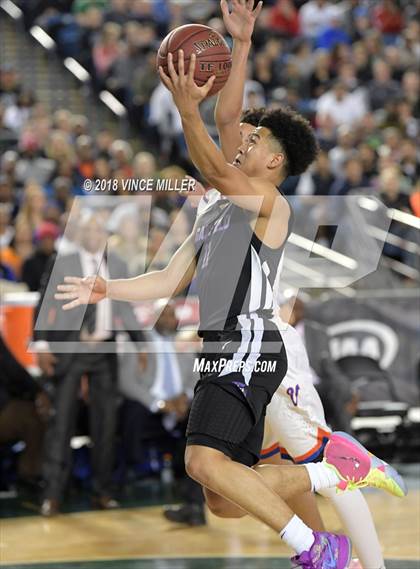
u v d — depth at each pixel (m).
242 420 5.43
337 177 15.80
